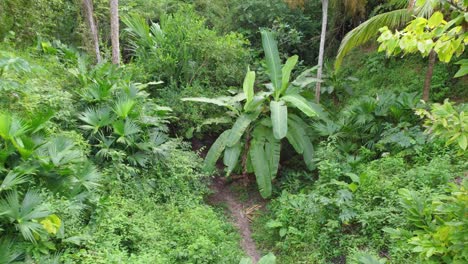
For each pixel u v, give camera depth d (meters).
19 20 7.74
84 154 5.45
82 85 6.90
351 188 5.39
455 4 2.15
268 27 10.83
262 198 7.56
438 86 7.66
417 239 3.19
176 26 9.41
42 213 3.72
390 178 5.52
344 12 10.12
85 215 4.70
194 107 8.21
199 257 4.80
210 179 7.94
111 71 7.36
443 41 2.19
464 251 2.58
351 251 4.69
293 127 7.52
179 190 6.49
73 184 4.53
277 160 7.20
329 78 9.52
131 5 10.52
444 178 4.93
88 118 5.98
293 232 5.59
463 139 2.24
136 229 4.93
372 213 4.91
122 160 6.02
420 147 5.93
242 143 7.52
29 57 6.88
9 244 3.64
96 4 9.87
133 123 6.27
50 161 4.39
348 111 7.52
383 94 7.60
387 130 6.63
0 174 4.02
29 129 4.47
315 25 10.77
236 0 11.36
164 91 8.53
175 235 5.26
